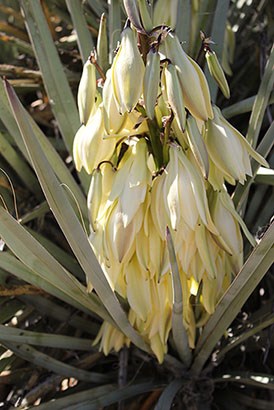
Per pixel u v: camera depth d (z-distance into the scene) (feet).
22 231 1.98
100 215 2.11
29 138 1.77
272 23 3.30
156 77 1.81
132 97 1.82
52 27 3.48
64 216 1.91
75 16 2.68
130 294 2.15
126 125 2.03
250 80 3.38
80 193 2.61
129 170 2.00
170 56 1.84
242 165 1.94
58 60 2.67
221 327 2.31
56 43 3.40
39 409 2.39
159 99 1.98
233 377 2.56
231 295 2.13
